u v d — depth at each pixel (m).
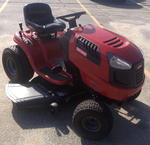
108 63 1.55
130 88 1.59
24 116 1.85
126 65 1.55
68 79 1.78
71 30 1.75
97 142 1.67
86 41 1.64
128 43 1.67
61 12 4.33
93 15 4.32
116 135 1.73
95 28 1.79
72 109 1.93
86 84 1.71
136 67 1.59
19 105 1.77
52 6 4.67
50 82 1.90
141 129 1.79
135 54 1.61
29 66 2.07
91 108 1.58
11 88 1.91
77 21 3.91
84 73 1.68
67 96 1.84
